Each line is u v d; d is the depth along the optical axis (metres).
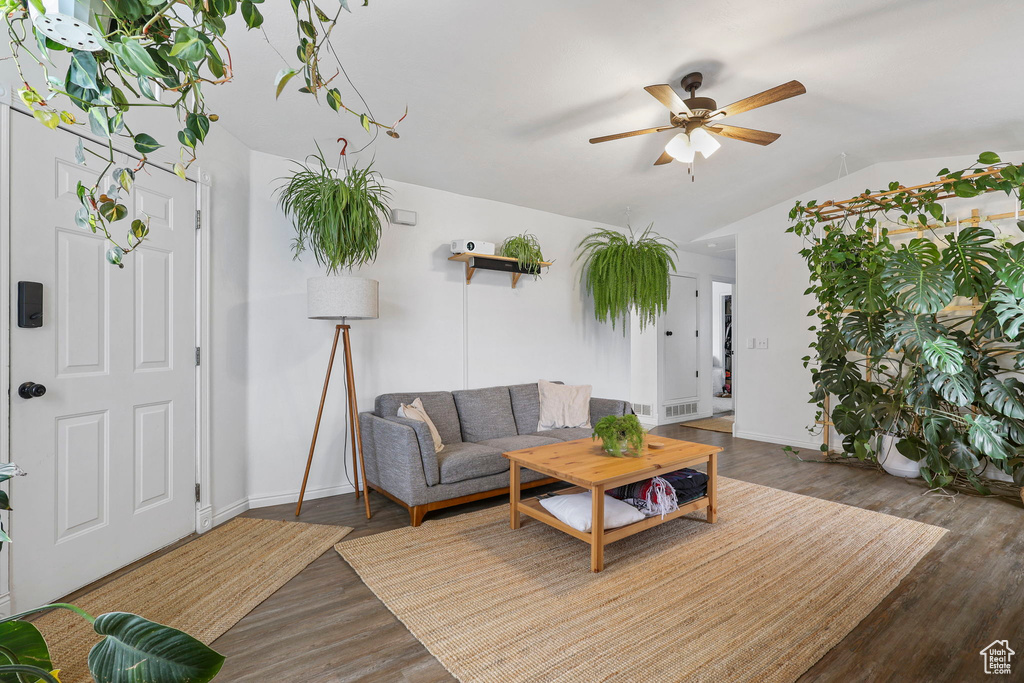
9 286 1.90
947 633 1.86
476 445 3.48
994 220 3.83
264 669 1.68
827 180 4.62
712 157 4.01
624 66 2.72
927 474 3.63
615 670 1.66
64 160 2.11
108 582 2.24
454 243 3.89
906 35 2.55
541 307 4.66
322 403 3.19
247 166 3.23
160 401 2.59
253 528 2.90
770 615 1.98
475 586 2.21
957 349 3.18
